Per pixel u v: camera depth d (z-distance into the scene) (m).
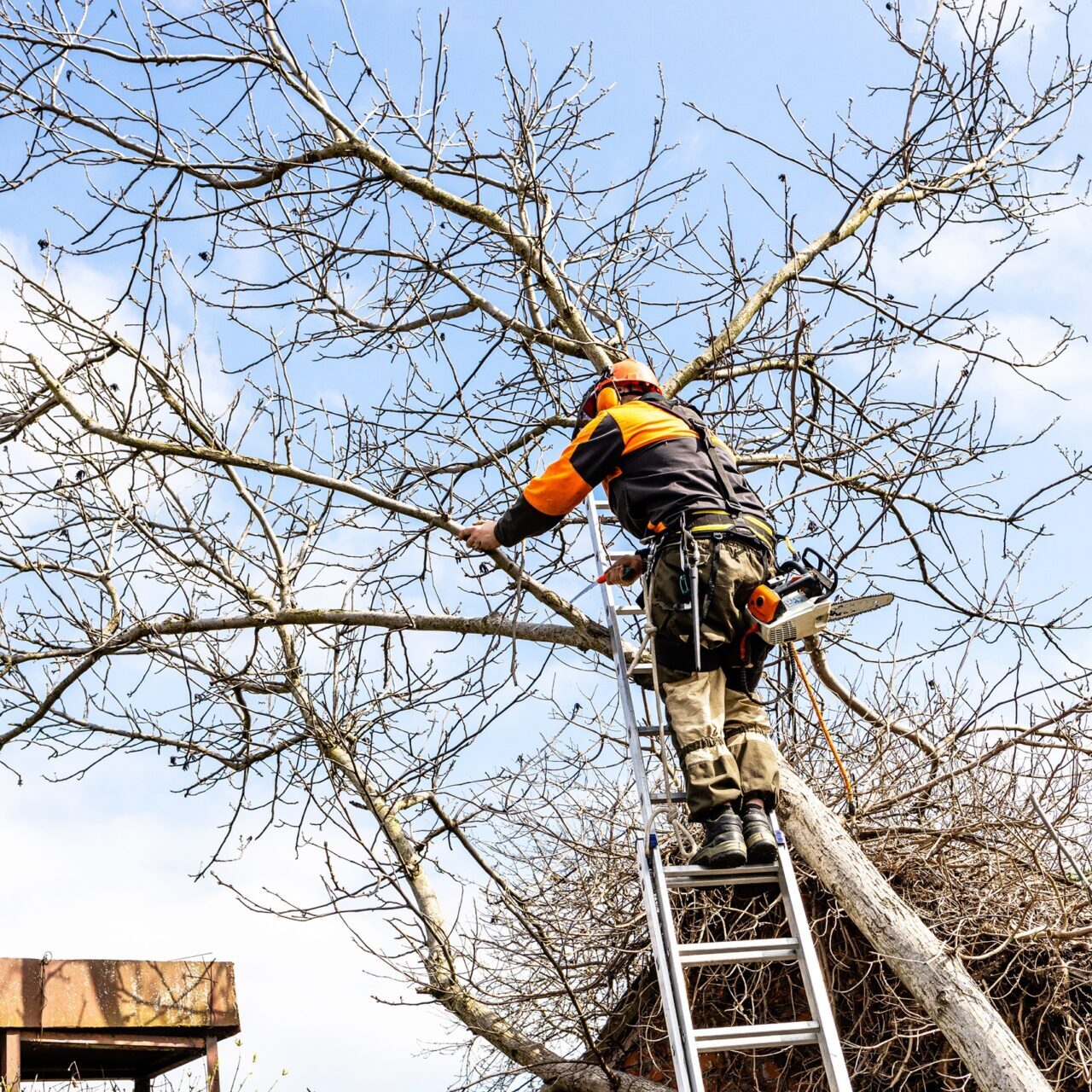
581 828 6.36
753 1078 5.74
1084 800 5.62
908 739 6.06
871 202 6.80
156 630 6.14
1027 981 5.32
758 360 6.69
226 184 5.88
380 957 6.17
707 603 4.09
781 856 4.27
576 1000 5.78
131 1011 5.84
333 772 6.46
